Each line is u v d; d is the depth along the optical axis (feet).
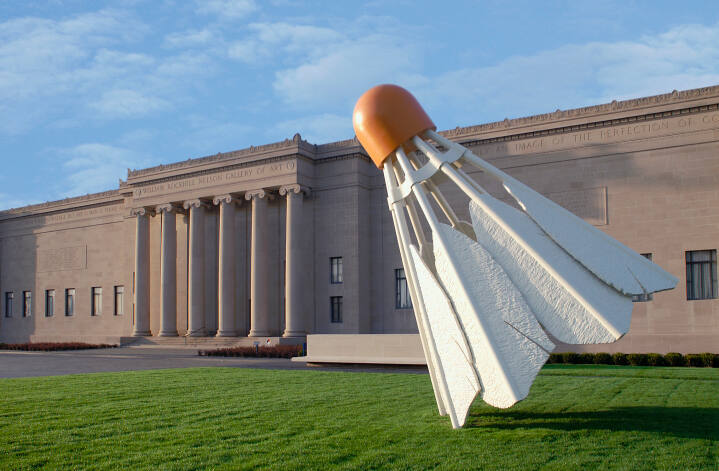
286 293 124.36
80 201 170.40
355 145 126.00
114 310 161.58
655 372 62.23
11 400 42.45
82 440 28.81
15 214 185.26
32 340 177.78
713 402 38.01
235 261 135.85
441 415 33.47
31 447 27.45
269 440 28.25
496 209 30.71
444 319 29.68
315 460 24.53
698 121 98.73
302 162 127.24
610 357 85.66
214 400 41.78
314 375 60.59
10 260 186.60
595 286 28.78
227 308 130.93
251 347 110.93
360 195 126.31
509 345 27.81
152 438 29.09
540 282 29.25
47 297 176.96
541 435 28.04
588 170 106.22
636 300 101.09
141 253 146.20
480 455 24.73
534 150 110.73
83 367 79.30
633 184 102.68
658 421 31.19
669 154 100.53
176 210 143.64
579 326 28.09
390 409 36.73
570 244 29.55
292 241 124.47
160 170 143.54
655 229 100.53
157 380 56.59
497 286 28.96
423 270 31.01
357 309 122.72
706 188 97.45
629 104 103.40
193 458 25.18
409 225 119.96
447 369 29.91
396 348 71.10
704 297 96.99
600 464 23.21
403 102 33.94
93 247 167.94
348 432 29.68
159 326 147.84
